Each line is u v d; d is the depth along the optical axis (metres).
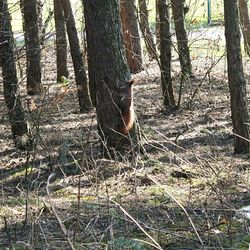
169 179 8.38
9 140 12.70
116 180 8.34
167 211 6.91
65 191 8.17
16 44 13.02
